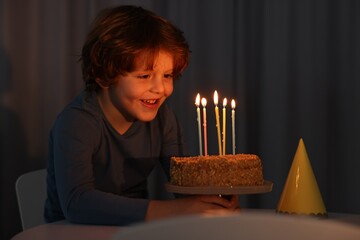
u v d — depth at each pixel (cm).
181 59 170
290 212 144
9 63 285
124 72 164
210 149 279
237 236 62
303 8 273
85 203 146
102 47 167
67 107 172
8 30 284
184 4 278
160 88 164
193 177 142
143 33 163
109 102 177
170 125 195
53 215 184
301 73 274
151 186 282
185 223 61
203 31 278
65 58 285
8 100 286
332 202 276
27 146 287
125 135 181
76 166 156
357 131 272
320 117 274
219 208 142
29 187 206
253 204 279
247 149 279
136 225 62
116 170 181
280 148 276
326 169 275
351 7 271
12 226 287
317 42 273
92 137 167
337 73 273
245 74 277
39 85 287
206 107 278
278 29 274
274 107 275
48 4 285
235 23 276
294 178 146
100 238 126
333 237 61
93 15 283
